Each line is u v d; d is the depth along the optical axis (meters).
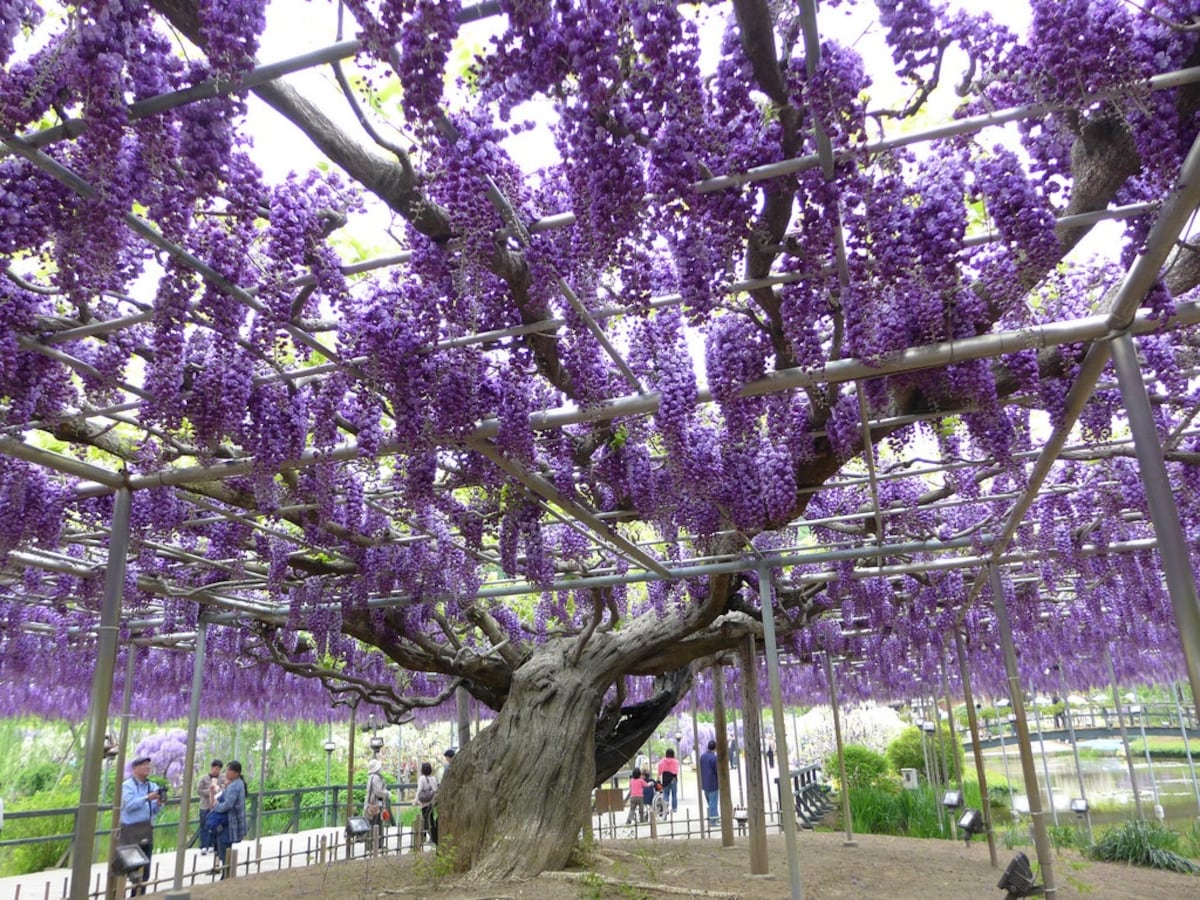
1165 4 2.81
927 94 2.82
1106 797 19.44
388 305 4.07
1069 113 2.96
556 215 3.39
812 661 13.38
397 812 17.39
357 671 11.49
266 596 9.55
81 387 4.78
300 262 3.29
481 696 10.17
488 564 8.68
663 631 8.78
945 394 4.43
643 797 16.94
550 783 8.17
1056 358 4.38
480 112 3.07
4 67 2.53
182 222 2.90
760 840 8.78
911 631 12.10
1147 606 9.48
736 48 2.88
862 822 14.31
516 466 4.70
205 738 21.59
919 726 21.45
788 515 5.76
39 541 5.92
